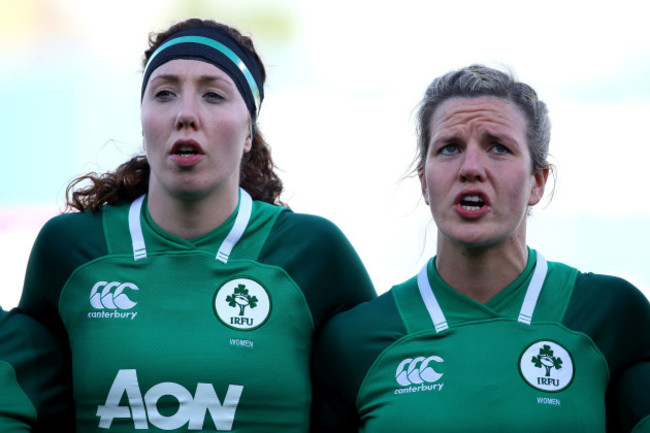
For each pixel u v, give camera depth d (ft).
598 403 30.45
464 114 31.99
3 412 33.09
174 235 34.45
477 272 32.12
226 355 32.45
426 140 33.50
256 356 32.68
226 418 32.14
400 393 31.24
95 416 32.60
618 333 31.35
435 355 31.45
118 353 32.55
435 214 32.19
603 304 31.60
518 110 32.30
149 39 36.96
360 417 32.35
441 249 32.83
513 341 31.22
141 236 34.55
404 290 33.63
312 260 34.68
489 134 31.63
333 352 33.24
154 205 34.94
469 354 31.14
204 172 33.45
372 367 32.17
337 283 35.09
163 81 34.19
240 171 37.96
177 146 33.24
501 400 30.17
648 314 31.99
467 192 31.42
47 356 34.50
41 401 33.88
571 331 31.22
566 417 29.89
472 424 29.91
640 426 30.60
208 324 32.99
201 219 34.40
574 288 32.19
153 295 33.50
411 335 32.12
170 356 32.35
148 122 33.91
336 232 35.73
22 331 34.65
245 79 35.40
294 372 33.12
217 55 34.63
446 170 31.94
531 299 31.96
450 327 31.86
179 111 33.37
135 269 33.99
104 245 34.55
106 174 36.55
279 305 33.58
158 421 32.01
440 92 33.01
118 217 35.27
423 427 30.22
